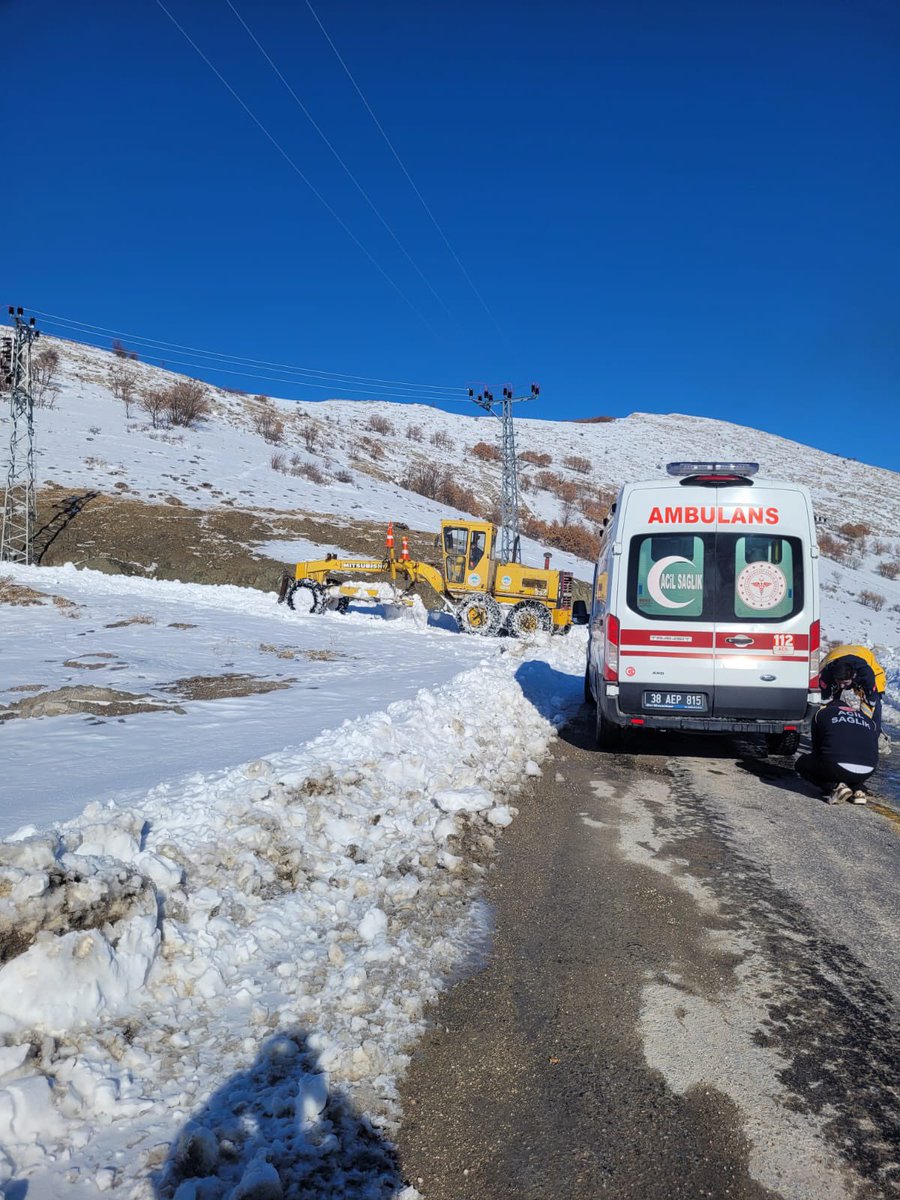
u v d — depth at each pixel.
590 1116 2.72
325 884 4.26
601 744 8.74
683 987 3.60
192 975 3.28
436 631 21.16
